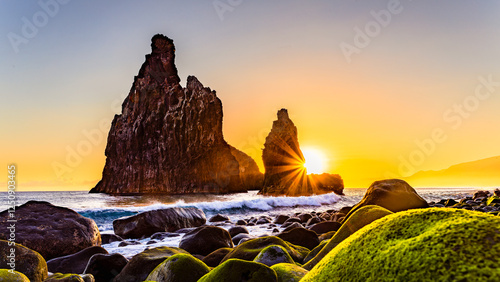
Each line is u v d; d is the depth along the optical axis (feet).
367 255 4.12
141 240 38.86
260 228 45.09
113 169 293.02
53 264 22.70
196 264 14.03
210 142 295.89
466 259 3.19
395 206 29.55
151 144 288.51
